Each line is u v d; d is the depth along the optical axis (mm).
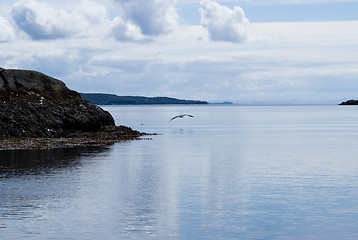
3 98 71438
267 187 32406
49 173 37719
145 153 53750
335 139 79688
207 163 45250
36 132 69688
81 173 38000
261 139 79625
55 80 83188
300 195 29719
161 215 24844
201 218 24328
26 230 22000
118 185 32938
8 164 42219
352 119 183875
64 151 53344
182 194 30016
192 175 37625
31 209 25766
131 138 74375
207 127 125125
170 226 22922
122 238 21094
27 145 57531
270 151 57750
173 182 34312
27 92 76750
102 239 20938
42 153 50812
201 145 66125
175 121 169375
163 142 70125
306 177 36594
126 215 24766
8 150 52812
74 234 21547
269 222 23688
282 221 23859
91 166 42000
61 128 74188
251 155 52875
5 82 75250
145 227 22734
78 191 30672
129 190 31188
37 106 73875
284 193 30344
